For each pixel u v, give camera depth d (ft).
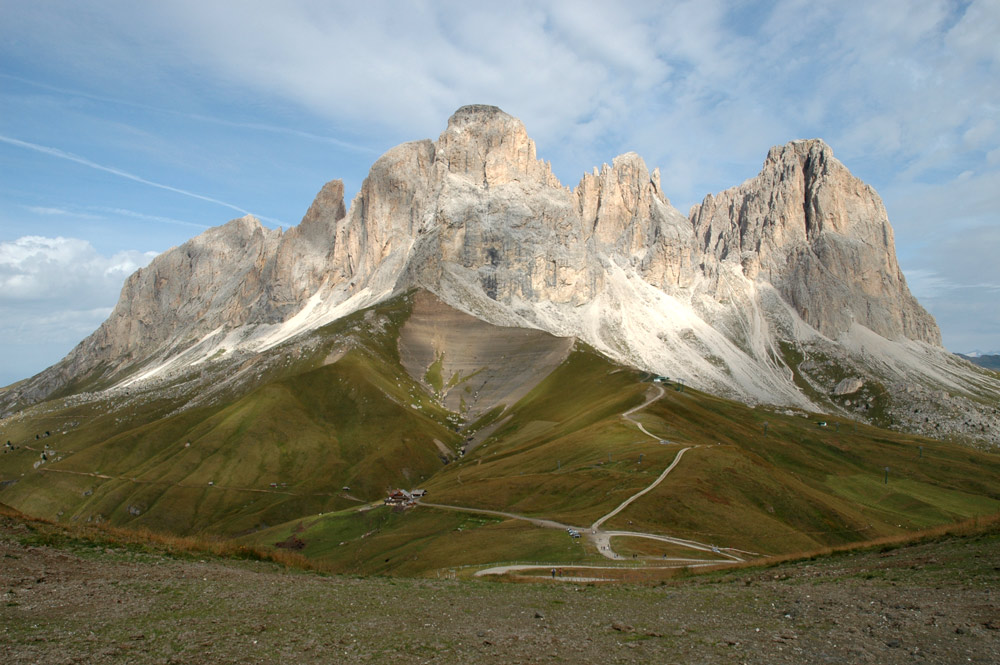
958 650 76.02
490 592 125.70
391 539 437.58
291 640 84.07
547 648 83.51
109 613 91.66
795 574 133.80
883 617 91.09
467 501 483.10
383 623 94.94
